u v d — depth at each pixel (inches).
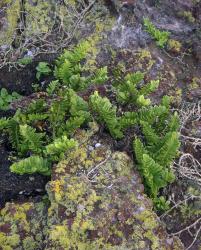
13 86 32.1
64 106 28.2
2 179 27.4
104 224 24.2
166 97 29.1
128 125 28.5
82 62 32.3
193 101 32.4
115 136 28.5
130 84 28.9
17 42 32.3
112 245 23.8
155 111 27.8
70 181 25.4
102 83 30.6
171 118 28.6
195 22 36.4
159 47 34.6
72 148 26.7
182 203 27.6
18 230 24.8
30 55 32.3
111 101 30.3
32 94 30.6
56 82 29.4
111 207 24.7
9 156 28.2
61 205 24.7
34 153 27.4
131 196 25.4
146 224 24.5
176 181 28.3
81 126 28.5
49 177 27.3
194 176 28.6
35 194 27.2
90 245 23.6
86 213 24.3
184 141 30.0
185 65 34.4
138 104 29.1
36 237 24.6
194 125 30.9
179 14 36.7
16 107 30.0
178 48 34.8
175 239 25.2
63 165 26.2
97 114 28.4
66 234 23.7
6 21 32.4
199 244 26.6
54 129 28.1
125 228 24.4
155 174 26.3
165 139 27.0
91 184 25.5
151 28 34.5
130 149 28.6
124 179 26.0
